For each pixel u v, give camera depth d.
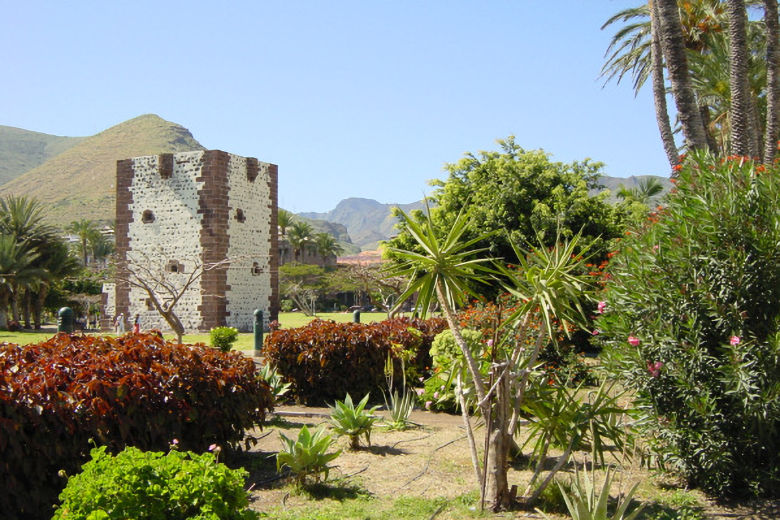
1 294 48.31
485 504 6.05
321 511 5.90
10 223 51.69
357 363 12.06
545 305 5.48
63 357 6.75
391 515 5.83
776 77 14.12
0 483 5.30
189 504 4.05
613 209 24.77
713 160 7.21
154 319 37.09
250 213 38.91
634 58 23.38
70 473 5.75
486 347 7.01
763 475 6.24
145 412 6.33
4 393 5.40
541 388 6.27
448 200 25.95
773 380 5.89
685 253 6.36
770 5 14.27
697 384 6.23
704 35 21.03
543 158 25.08
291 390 12.15
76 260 55.88
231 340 24.08
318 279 75.56
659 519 5.75
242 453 8.06
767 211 6.22
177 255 36.97
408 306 41.50
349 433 8.31
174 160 37.34
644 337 6.52
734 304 6.07
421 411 11.39
